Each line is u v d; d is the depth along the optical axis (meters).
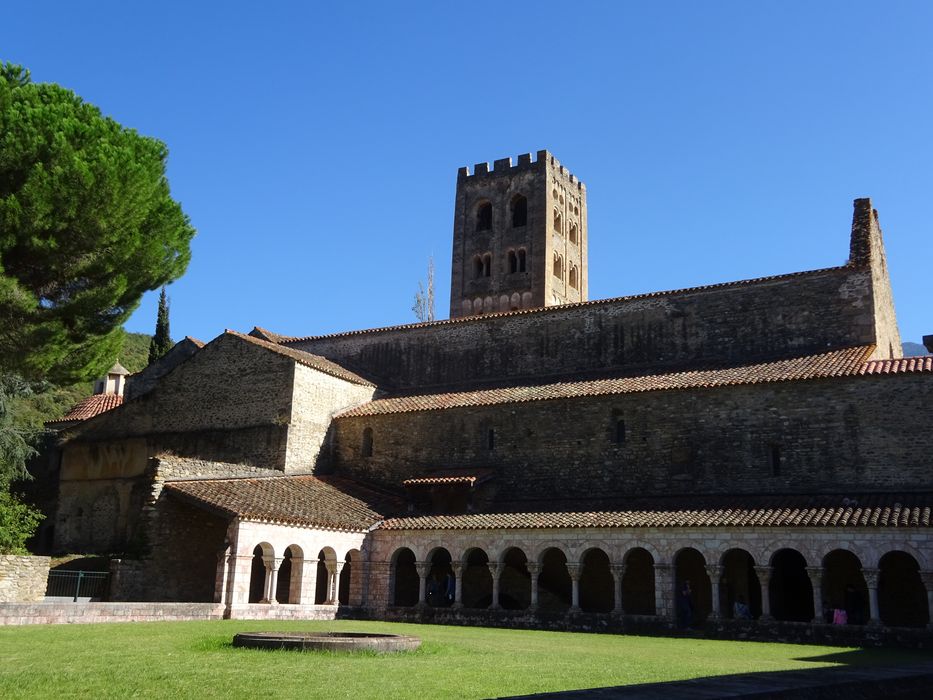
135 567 35.41
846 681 9.77
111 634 22.44
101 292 36.31
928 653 26.45
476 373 52.91
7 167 33.44
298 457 46.53
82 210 34.00
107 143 35.59
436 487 42.47
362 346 57.31
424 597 39.19
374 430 48.53
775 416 38.50
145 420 50.94
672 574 34.28
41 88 37.22
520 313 52.22
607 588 40.25
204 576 38.59
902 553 35.19
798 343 44.25
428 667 17.19
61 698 12.85
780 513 33.66
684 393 40.78
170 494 37.25
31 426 54.44
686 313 47.66
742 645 28.55
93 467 51.53
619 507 38.22
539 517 38.53
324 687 14.03
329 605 38.09
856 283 43.53
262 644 19.72
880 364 37.69
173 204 39.50
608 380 45.28
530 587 39.78
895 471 35.41
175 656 17.98
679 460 40.09
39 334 35.22
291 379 46.78
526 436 44.25
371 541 40.88
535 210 73.56
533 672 16.98
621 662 19.80
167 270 39.59
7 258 34.25
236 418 47.94
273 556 35.78
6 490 41.62
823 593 36.12
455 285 75.88
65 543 50.78
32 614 25.50
